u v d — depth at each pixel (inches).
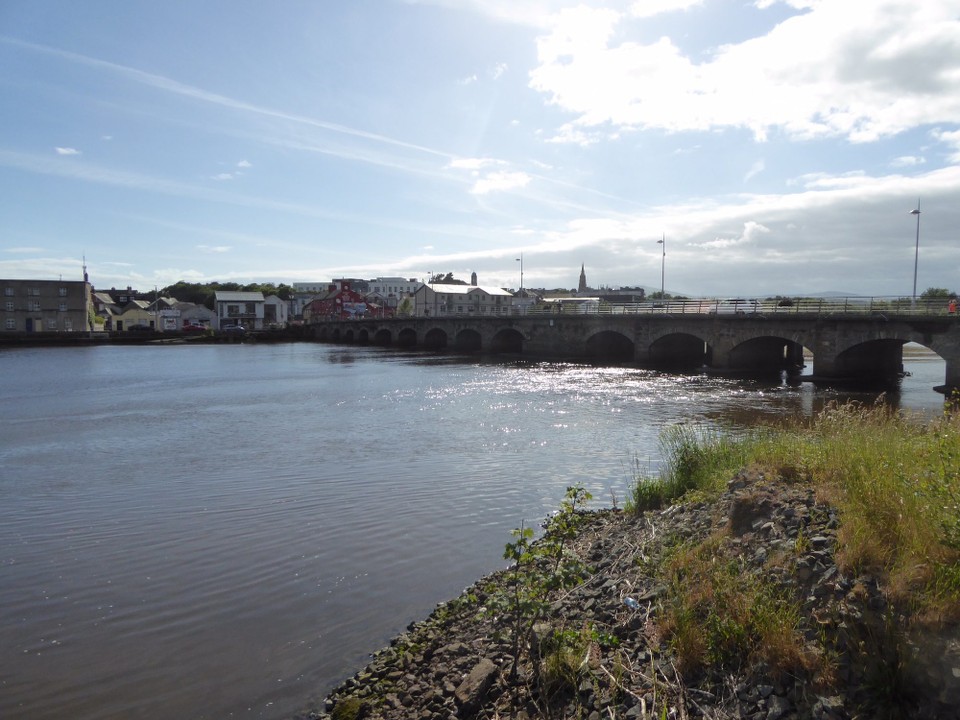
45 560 510.9
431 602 423.8
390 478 749.3
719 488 473.7
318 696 323.0
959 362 1477.6
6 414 1331.2
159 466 836.6
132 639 385.1
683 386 1686.8
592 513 584.4
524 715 276.4
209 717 308.5
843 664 241.9
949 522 273.9
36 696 329.1
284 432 1077.8
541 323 3006.9
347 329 4862.2
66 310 4507.9
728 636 274.4
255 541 544.4
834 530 313.0
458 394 1572.3
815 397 1435.8
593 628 322.7
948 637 230.4
